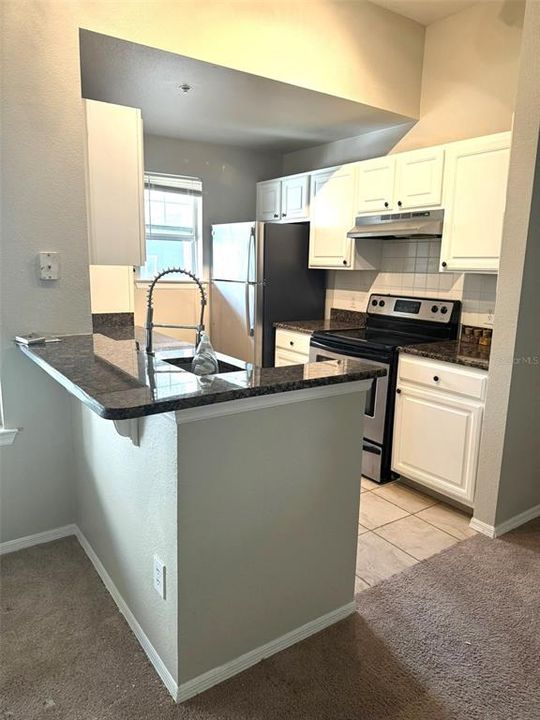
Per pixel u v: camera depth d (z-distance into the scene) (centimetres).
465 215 289
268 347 409
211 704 156
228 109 335
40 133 213
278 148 455
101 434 202
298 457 171
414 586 216
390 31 322
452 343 317
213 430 148
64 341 219
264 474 163
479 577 223
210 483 150
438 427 283
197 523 150
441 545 250
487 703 159
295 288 415
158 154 418
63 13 212
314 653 178
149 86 289
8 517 236
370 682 166
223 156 450
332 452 180
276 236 397
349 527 192
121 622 190
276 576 173
